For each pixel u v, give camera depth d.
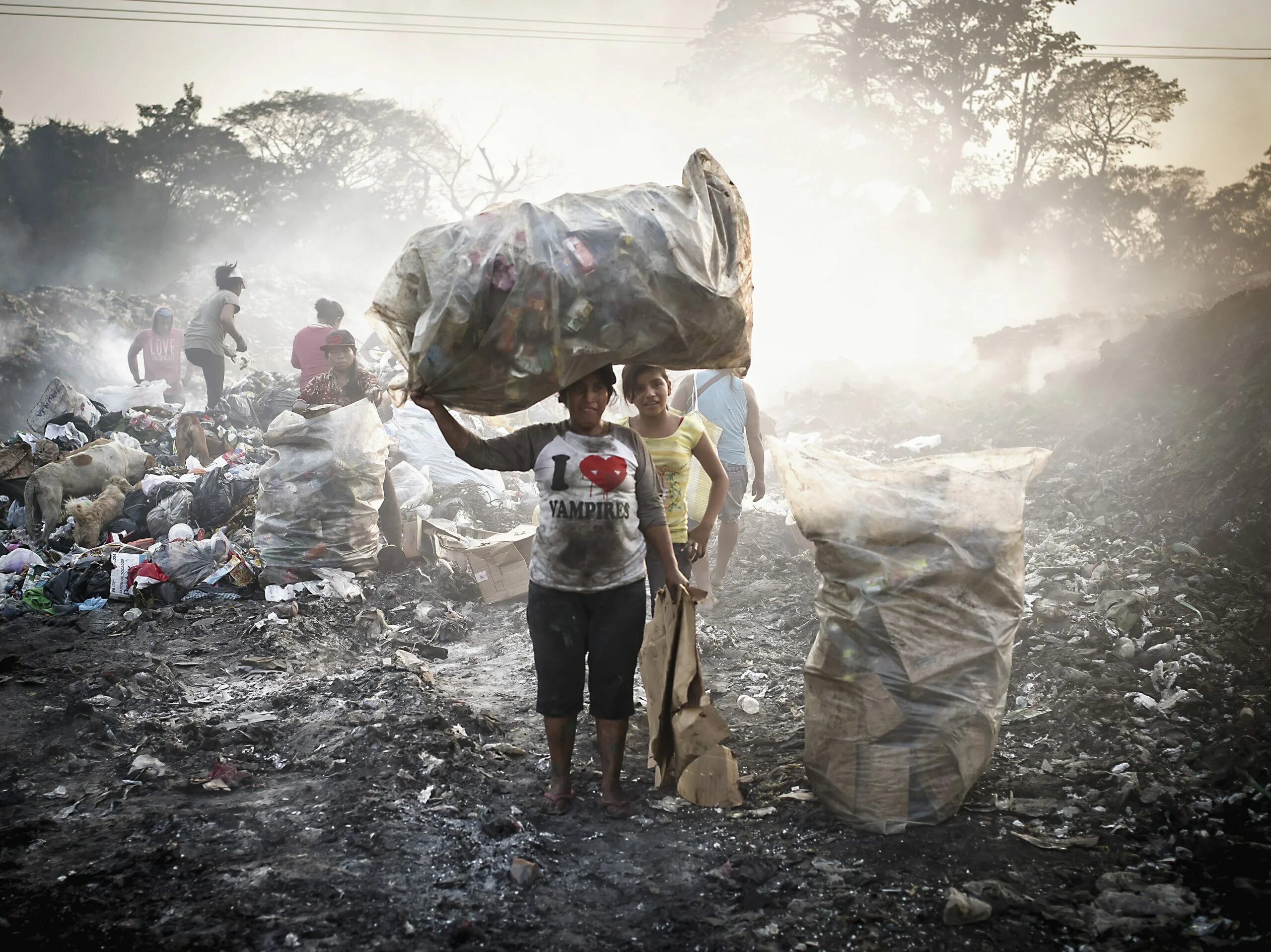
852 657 3.22
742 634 5.37
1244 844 2.93
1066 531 6.45
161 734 4.01
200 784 3.58
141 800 3.48
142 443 9.05
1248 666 4.13
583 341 3.07
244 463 8.23
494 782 3.60
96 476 7.51
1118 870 2.92
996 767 3.55
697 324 3.18
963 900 2.72
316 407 6.30
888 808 3.16
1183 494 6.35
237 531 6.93
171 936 2.65
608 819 3.36
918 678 3.14
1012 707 4.11
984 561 3.22
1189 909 2.69
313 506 6.16
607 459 3.26
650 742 3.68
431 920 2.76
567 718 3.38
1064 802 3.30
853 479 3.33
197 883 2.90
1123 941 2.60
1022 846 3.05
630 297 3.05
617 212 3.12
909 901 2.82
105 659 5.04
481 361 3.02
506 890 2.93
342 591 5.99
